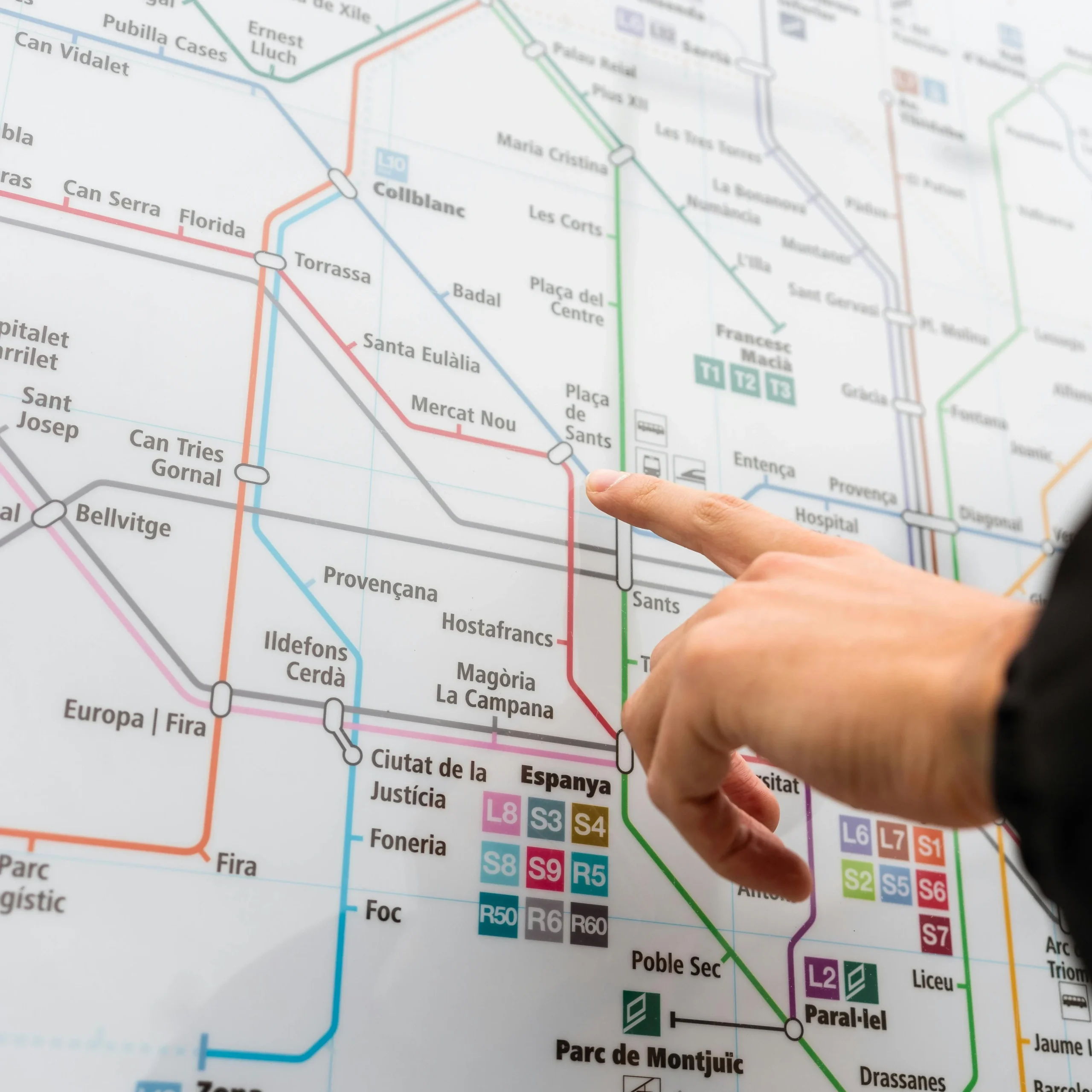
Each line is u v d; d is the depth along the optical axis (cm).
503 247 63
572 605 57
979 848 62
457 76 66
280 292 57
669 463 63
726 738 40
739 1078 52
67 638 47
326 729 50
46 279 52
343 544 53
